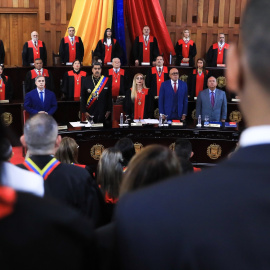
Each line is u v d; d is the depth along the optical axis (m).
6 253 0.81
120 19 15.73
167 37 16.16
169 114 11.21
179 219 0.80
